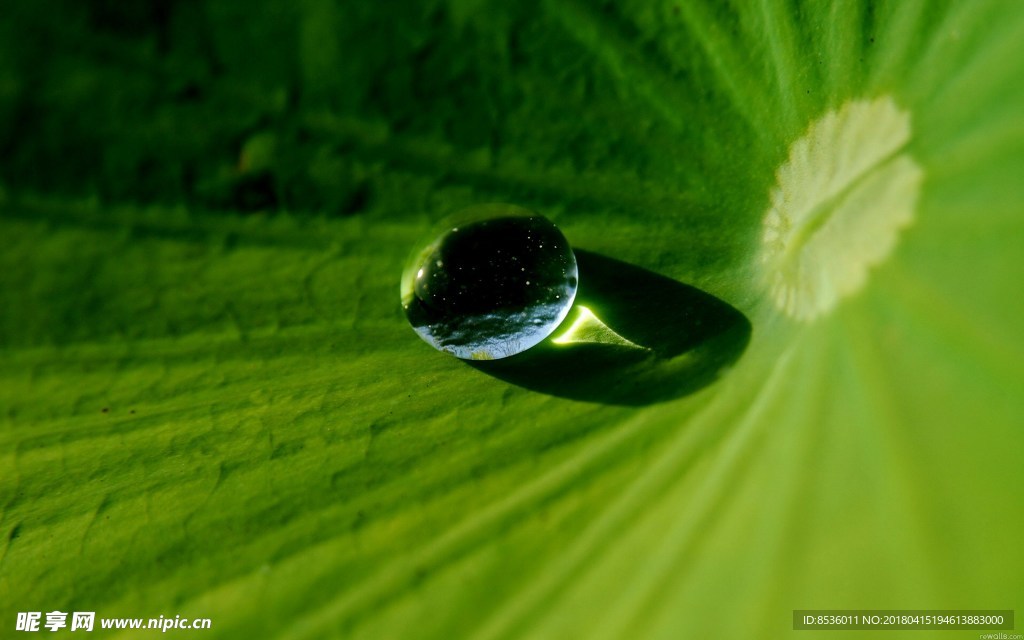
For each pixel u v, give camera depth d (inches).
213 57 5.6
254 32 5.6
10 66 5.5
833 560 5.6
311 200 5.7
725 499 5.7
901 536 5.6
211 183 5.6
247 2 5.6
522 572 5.7
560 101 5.7
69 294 5.6
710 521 5.7
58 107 5.5
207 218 5.6
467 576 5.7
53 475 5.7
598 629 5.6
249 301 5.7
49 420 5.7
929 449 5.7
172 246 5.6
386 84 5.7
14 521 5.7
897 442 5.7
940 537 5.6
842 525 5.7
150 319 5.7
